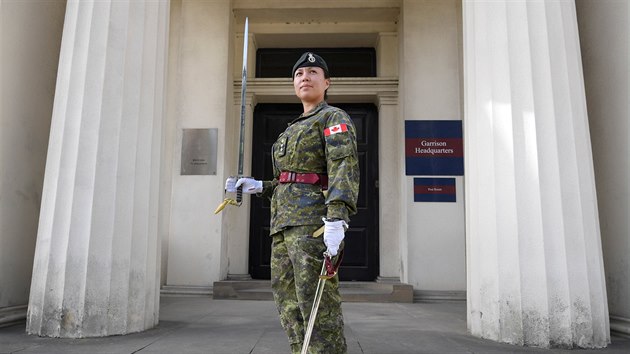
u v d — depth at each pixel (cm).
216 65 710
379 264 738
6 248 400
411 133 687
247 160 745
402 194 693
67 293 351
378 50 791
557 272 340
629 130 395
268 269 753
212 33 717
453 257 662
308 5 733
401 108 718
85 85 375
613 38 417
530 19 374
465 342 351
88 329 350
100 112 372
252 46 780
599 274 347
